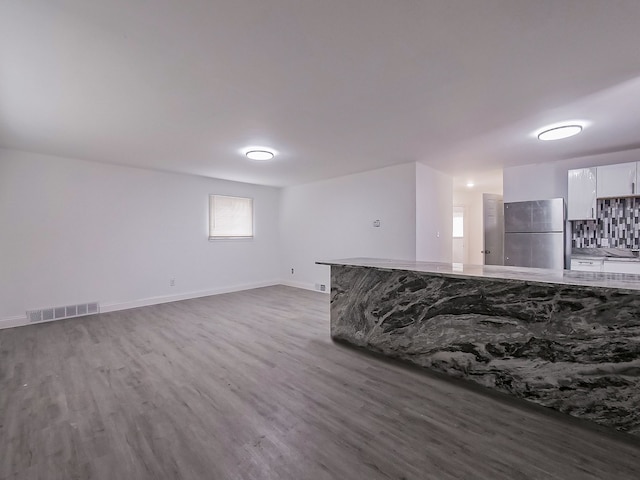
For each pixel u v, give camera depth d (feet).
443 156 14.02
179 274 17.79
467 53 6.05
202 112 8.87
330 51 6.00
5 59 6.15
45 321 13.41
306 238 21.07
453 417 6.43
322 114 9.07
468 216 25.61
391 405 6.90
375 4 4.74
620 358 5.94
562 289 6.57
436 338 8.51
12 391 7.50
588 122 9.70
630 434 5.83
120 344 10.68
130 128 10.18
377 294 9.92
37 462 5.18
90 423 6.25
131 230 15.96
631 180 12.47
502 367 7.36
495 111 8.86
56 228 13.80
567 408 6.50
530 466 5.04
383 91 7.65
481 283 7.71
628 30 5.31
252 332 12.00
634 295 5.78
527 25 5.21
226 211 19.92
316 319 13.79
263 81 7.15
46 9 4.79
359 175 17.70
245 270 21.03
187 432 5.97
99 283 14.94
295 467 5.07
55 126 9.93
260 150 12.69
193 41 5.66
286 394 7.38
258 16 5.00
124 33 5.41
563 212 14.38
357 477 4.84
